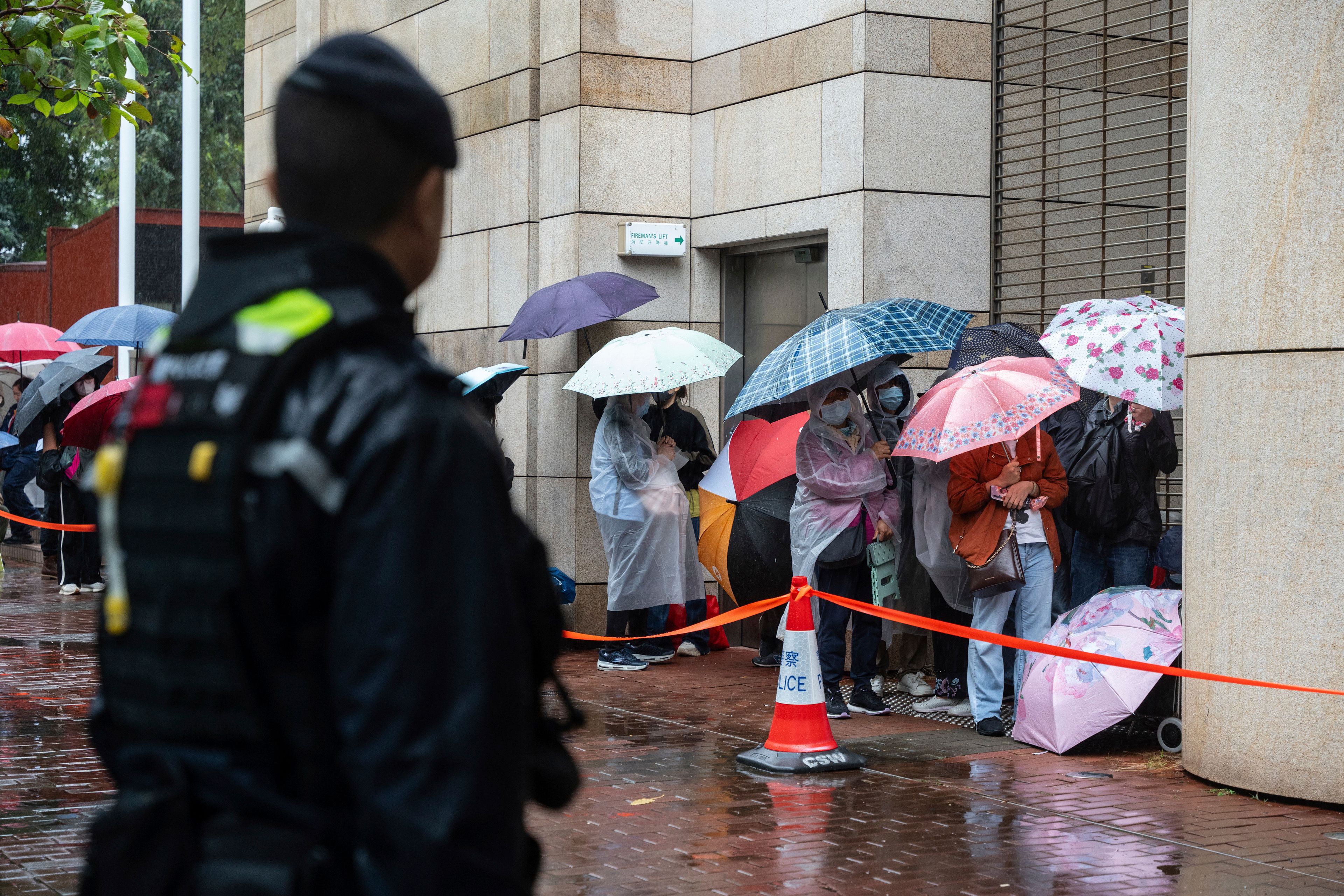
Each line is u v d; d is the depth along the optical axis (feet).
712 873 16.55
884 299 31.17
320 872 4.83
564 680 31.09
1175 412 31.83
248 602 4.87
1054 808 19.56
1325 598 19.08
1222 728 20.34
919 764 22.43
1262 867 16.69
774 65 33.45
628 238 34.78
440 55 40.01
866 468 25.44
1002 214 32.37
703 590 33.96
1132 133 33.12
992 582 23.85
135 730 5.29
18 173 87.56
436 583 4.81
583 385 30.91
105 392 41.81
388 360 5.13
